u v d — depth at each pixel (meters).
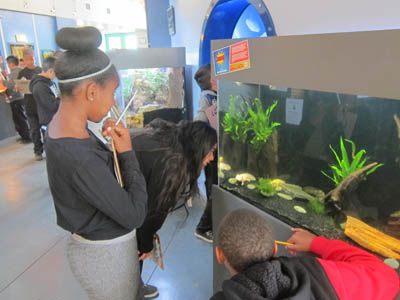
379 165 0.95
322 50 0.96
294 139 1.24
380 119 0.90
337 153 1.09
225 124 1.55
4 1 6.25
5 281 2.18
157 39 4.83
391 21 1.16
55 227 2.86
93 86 0.95
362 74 0.87
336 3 1.42
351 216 1.12
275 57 1.13
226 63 1.39
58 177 0.98
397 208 0.95
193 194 1.47
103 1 9.34
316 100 1.08
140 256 1.58
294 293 0.70
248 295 0.67
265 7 1.99
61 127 0.99
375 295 0.81
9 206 3.27
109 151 1.13
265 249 0.78
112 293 1.24
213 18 2.92
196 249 2.44
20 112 5.50
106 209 0.99
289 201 1.37
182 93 3.71
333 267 0.83
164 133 1.37
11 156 4.92
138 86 3.52
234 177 1.63
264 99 1.29
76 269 1.19
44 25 7.50
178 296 1.99
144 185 1.12
